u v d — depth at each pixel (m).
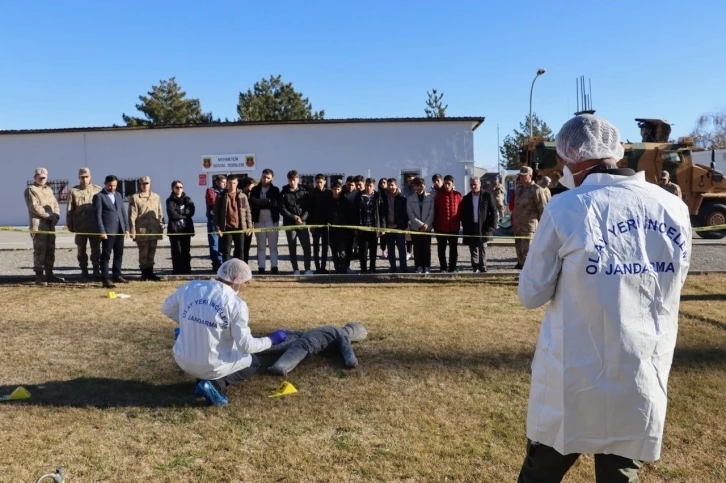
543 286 2.11
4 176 27.12
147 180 9.89
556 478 2.26
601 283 1.98
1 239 19.75
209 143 27.06
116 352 5.59
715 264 11.12
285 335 5.27
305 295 8.26
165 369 5.11
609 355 2.00
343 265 10.15
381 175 27.02
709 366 5.11
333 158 27.00
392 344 5.79
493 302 7.74
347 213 10.10
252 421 4.05
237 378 4.62
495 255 13.20
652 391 2.02
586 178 2.15
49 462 3.44
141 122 56.34
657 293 2.02
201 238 18.55
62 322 6.72
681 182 16.64
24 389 4.50
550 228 2.09
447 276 9.72
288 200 9.93
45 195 9.40
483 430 3.90
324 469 3.38
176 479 3.27
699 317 6.72
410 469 3.38
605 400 2.01
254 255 13.74
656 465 3.45
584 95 19.05
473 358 5.36
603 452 2.06
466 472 3.36
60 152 27.03
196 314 4.27
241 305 4.33
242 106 55.72
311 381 4.81
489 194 9.93
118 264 9.54
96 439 3.75
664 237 2.03
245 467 3.41
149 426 3.96
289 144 27.02
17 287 9.05
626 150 16.66
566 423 2.07
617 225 2.01
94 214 9.22
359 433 3.86
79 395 4.50
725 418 4.09
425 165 27.03
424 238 10.01
